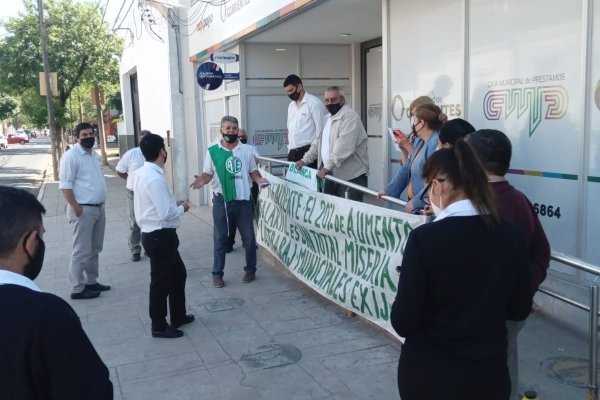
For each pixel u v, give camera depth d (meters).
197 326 5.47
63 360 1.63
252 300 6.16
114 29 22.86
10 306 1.63
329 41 10.17
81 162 6.30
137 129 24.50
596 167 4.17
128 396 4.18
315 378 4.29
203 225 10.77
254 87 10.27
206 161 6.65
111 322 5.73
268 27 8.64
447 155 2.30
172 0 13.41
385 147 6.70
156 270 5.15
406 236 4.34
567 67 4.35
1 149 57.12
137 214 5.12
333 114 6.21
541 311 4.05
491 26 5.06
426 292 2.21
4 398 1.61
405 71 6.32
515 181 4.91
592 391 2.91
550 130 4.53
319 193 5.66
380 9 7.36
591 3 4.11
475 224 2.21
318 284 5.76
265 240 7.43
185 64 13.46
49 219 12.74
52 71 27.31
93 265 6.64
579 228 4.30
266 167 8.12
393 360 4.52
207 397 4.11
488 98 5.16
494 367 2.21
